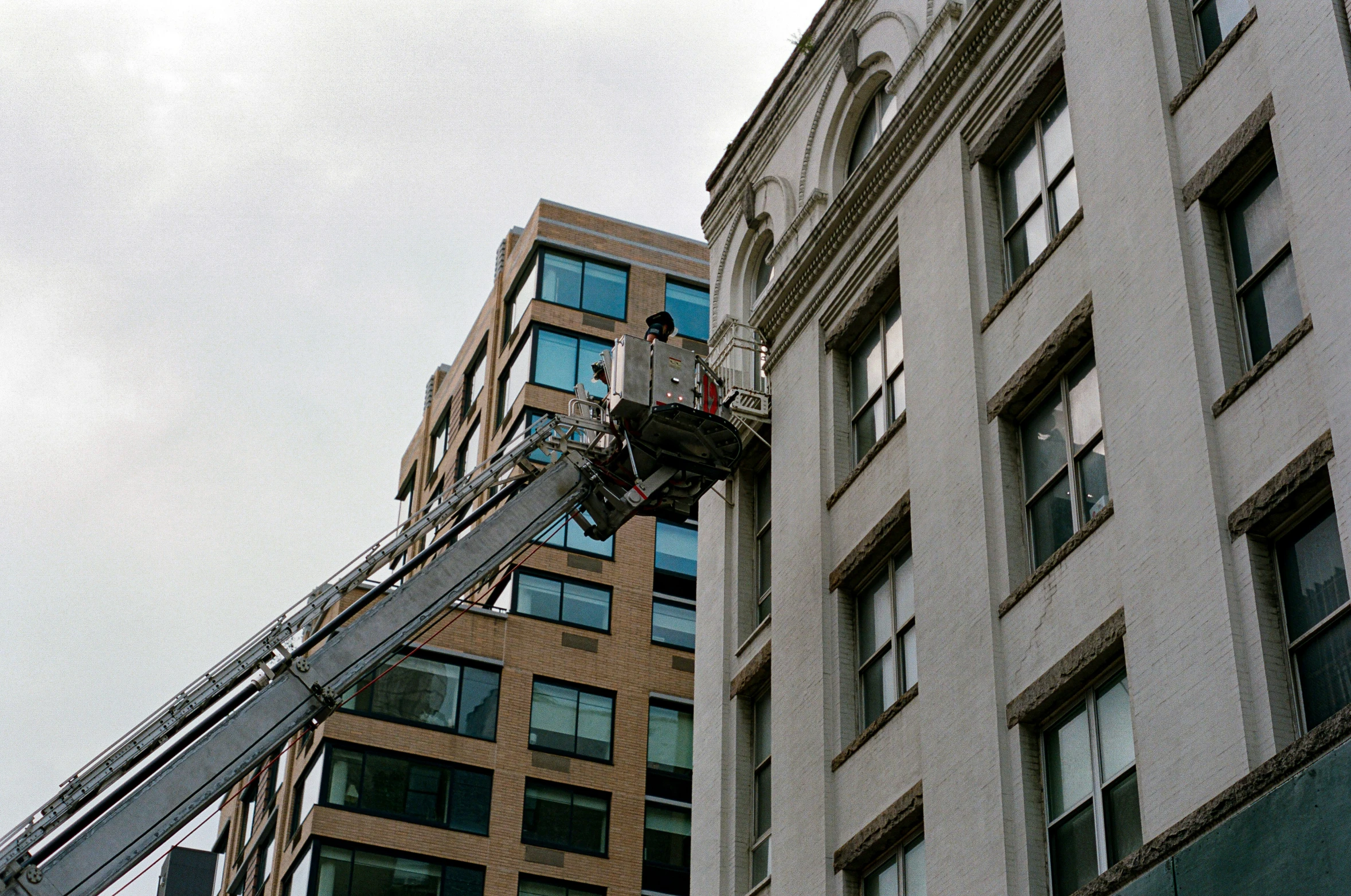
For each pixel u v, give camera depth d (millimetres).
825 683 26891
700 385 27766
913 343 26594
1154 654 19078
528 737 50281
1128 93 22344
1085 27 23719
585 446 27672
